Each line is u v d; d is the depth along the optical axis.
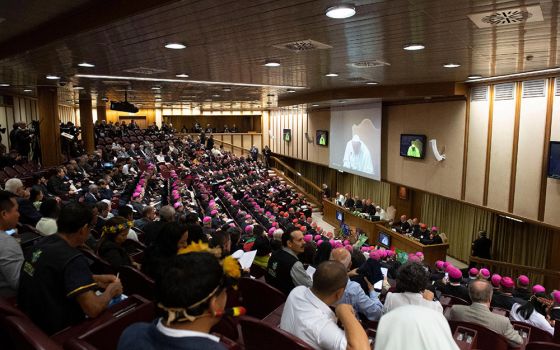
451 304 4.58
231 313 1.25
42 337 1.64
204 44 5.46
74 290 2.05
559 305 4.88
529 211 8.88
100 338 2.07
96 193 8.20
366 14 4.02
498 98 9.51
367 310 3.11
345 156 16.41
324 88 11.98
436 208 13.81
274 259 3.56
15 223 2.64
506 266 9.81
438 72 8.30
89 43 5.33
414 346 1.04
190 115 31.27
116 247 3.46
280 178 25.25
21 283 2.12
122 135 21.64
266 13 3.96
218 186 15.59
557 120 8.16
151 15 3.96
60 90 13.16
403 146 12.74
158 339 1.14
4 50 6.54
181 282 1.13
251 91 13.15
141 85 11.30
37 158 12.51
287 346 1.99
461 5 3.71
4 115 15.66
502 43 5.37
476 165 10.22
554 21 4.20
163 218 4.54
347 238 12.60
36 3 4.23
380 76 9.00
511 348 3.21
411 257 6.75
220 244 3.78
